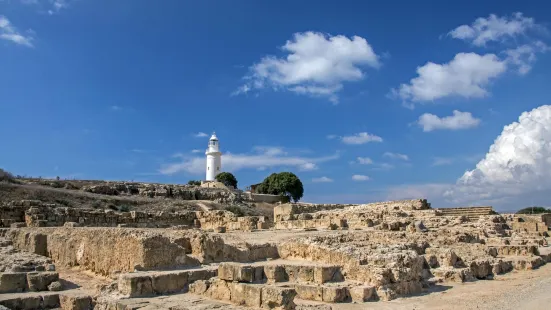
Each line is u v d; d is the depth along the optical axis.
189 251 30.56
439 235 44.53
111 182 104.38
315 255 31.12
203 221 64.75
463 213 63.34
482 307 24.39
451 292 28.45
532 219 67.44
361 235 40.53
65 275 30.11
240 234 46.25
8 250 33.97
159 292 23.05
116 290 23.58
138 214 59.84
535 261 39.41
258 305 19.58
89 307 23.42
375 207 65.62
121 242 28.38
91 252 31.03
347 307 23.41
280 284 25.53
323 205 74.06
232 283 20.86
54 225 51.00
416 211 60.06
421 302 25.33
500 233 53.00
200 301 20.72
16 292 25.25
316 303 23.97
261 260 32.62
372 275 26.58
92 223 55.00
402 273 27.59
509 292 28.45
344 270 27.95
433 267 34.41
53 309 23.77
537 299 26.30
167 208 84.94
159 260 27.16
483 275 34.62
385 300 25.33
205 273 25.12
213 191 114.12
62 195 75.00
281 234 45.00
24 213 52.16
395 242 37.25
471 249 40.00
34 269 28.25
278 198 125.62
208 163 161.62
